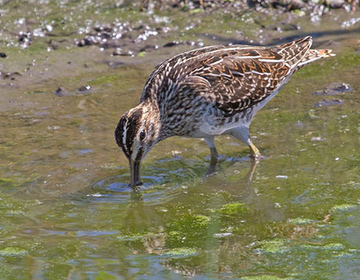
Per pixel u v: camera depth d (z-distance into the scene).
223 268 8.06
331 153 11.18
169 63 11.27
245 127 11.48
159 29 17.16
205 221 9.34
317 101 13.27
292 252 8.35
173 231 9.08
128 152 10.28
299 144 11.62
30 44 16.52
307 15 17.56
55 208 9.74
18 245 8.66
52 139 12.14
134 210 9.69
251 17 17.62
